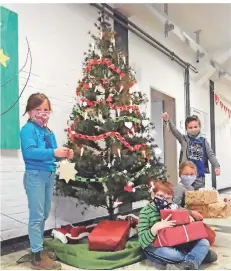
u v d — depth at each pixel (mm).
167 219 1915
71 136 2521
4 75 2443
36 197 1871
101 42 2686
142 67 4430
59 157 1906
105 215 3521
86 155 2420
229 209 3607
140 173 2445
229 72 7266
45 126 2039
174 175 5328
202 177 2896
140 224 1986
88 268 1901
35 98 1943
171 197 2027
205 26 5215
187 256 1847
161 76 5000
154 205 2018
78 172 2424
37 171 1873
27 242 2572
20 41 2635
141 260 2031
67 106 3100
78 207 3146
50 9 2967
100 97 2555
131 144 2504
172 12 4668
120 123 2482
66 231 2322
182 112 5738
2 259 2119
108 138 2430
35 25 2791
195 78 6395
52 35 2973
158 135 5535
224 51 6305
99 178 2365
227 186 7906
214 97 7355
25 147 1857
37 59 2797
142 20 4398
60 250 2100
